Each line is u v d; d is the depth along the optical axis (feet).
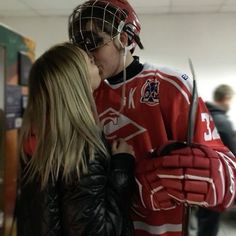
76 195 2.64
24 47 7.72
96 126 2.93
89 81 3.04
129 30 3.12
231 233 11.10
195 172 2.51
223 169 2.57
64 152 2.73
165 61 15.87
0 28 6.56
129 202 2.88
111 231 2.66
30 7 14.40
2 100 6.78
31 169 2.87
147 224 3.27
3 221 6.88
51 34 16.43
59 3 13.65
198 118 2.97
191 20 15.60
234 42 15.51
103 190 2.74
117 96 3.36
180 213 3.16
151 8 14.56
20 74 7.49
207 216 9.79
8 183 7.04
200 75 15.80
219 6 14.29
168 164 2.57
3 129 6.83
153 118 3.18
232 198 2.67
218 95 10.90
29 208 2.84
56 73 2.93
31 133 3.08
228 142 9.07
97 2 3.06
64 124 2.82
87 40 3.05
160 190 2.68
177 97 3.10
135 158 3.11
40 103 2.97
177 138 3.09
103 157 2.79
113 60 3.14
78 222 2.62
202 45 15.67
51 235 2.71
